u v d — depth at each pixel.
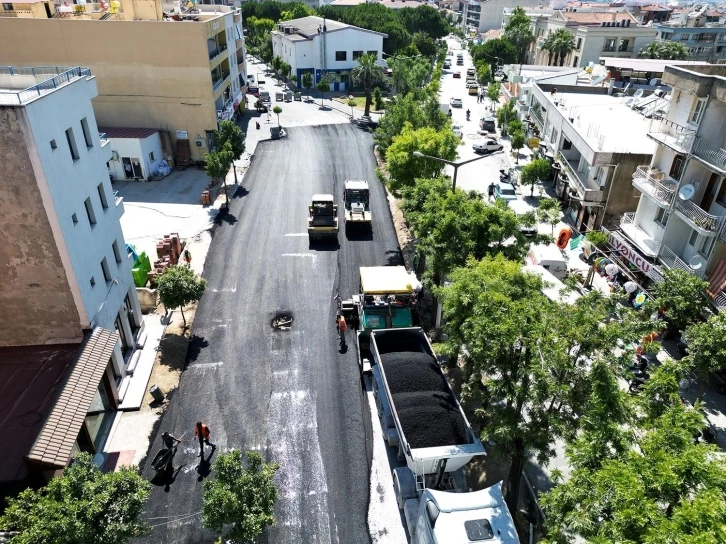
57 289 18.02
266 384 21.36
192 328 24.72
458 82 91.31
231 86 57.19
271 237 33.44
